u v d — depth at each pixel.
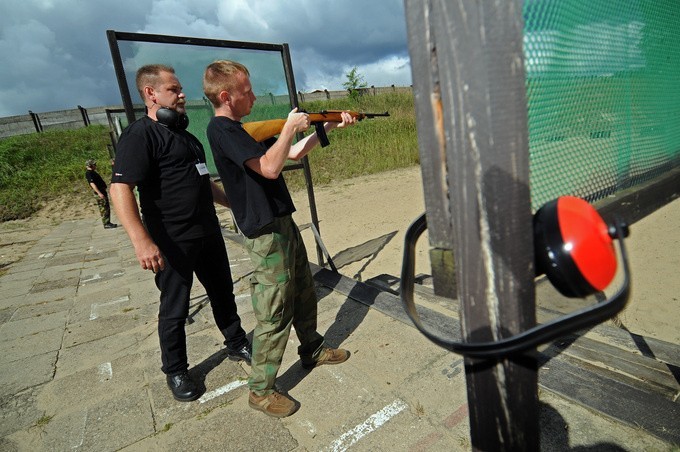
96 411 2.34
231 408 2.24
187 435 2.07
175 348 2.34
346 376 2.40
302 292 2.33
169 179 2.19
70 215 10.87
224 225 8.33
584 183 1.14
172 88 2.22
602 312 0.61
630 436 1.71
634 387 1.93
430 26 0.68
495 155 0.65
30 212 10.95
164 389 2.49
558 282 0.74
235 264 5.04
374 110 18.28
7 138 17.33
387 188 9.75
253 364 2.11
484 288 0.72
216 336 3.13
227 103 1.97
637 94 1.34
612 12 1.21
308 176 4.09
